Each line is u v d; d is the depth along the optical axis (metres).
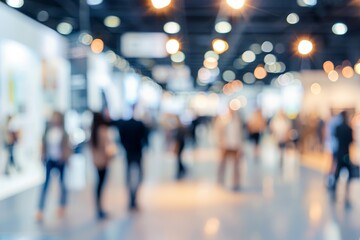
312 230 7.52
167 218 8.49
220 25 19.50
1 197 10.42
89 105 15.37
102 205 8.85
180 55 30.61
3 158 11.32
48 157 8.70
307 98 26.75
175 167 16.61
